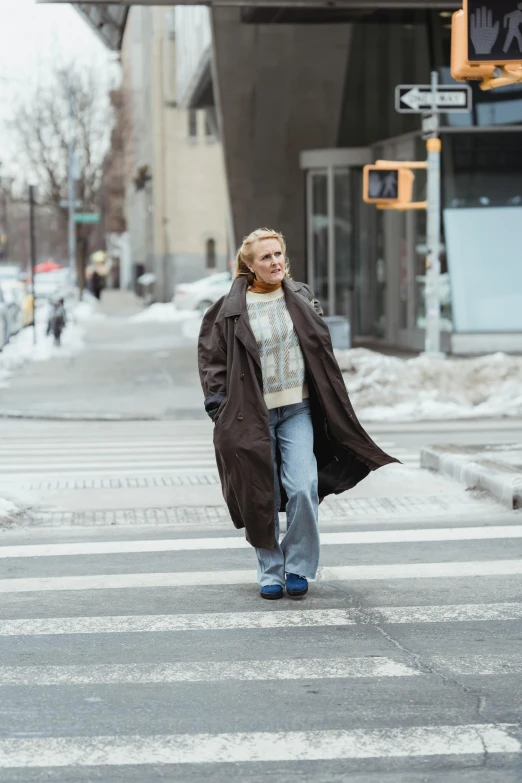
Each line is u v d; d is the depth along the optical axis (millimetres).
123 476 13180
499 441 16625
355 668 5871
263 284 7016
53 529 9859
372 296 36625
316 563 7207
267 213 37719
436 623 6684
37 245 135250
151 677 5762
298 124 36656
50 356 35125
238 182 37500
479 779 4496
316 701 5383
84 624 6746
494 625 6637
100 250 126000
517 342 30062
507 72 11438
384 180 22297
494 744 4836
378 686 5590
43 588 7641
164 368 30812
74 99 80562
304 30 35281
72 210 71812
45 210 104250
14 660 6062
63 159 81500
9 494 11727
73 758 4734
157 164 75438
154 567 8266
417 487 11609
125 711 5277
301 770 4602
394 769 4602
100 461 14797
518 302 30047
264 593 7242
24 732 5023
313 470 7043
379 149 35062
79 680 5727
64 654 6164
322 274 36625
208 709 5293
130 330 46656
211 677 5750
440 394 21766
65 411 22531
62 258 138000
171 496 11570
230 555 8656
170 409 22734
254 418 6828
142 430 19531
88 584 7742
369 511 10414
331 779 4512
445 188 29906
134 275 95062
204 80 46094
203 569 8180
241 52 35688
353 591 7453
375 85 34844
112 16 31672
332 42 35406
